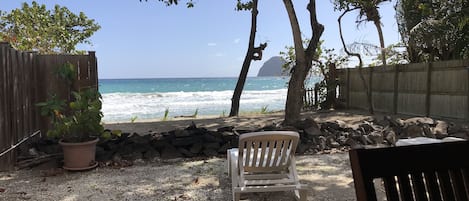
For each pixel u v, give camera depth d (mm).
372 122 7297
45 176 4449
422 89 9438
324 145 5797
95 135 4926
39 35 14656
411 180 1220
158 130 7410
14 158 4801
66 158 4594
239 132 5859
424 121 6852
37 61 5867
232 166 3660
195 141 5500
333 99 12516
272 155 3699
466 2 8945
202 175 4480
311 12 7934
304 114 10578
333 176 4391
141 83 54594
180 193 3824
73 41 18594
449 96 8695
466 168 1286
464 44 9531
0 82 4441
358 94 11867
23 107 5230
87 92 4746
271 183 3555
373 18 12039
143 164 5039
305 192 3486
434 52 10625
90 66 6152
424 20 9797
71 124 4590
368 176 1173
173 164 5035
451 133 6359
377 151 1211
